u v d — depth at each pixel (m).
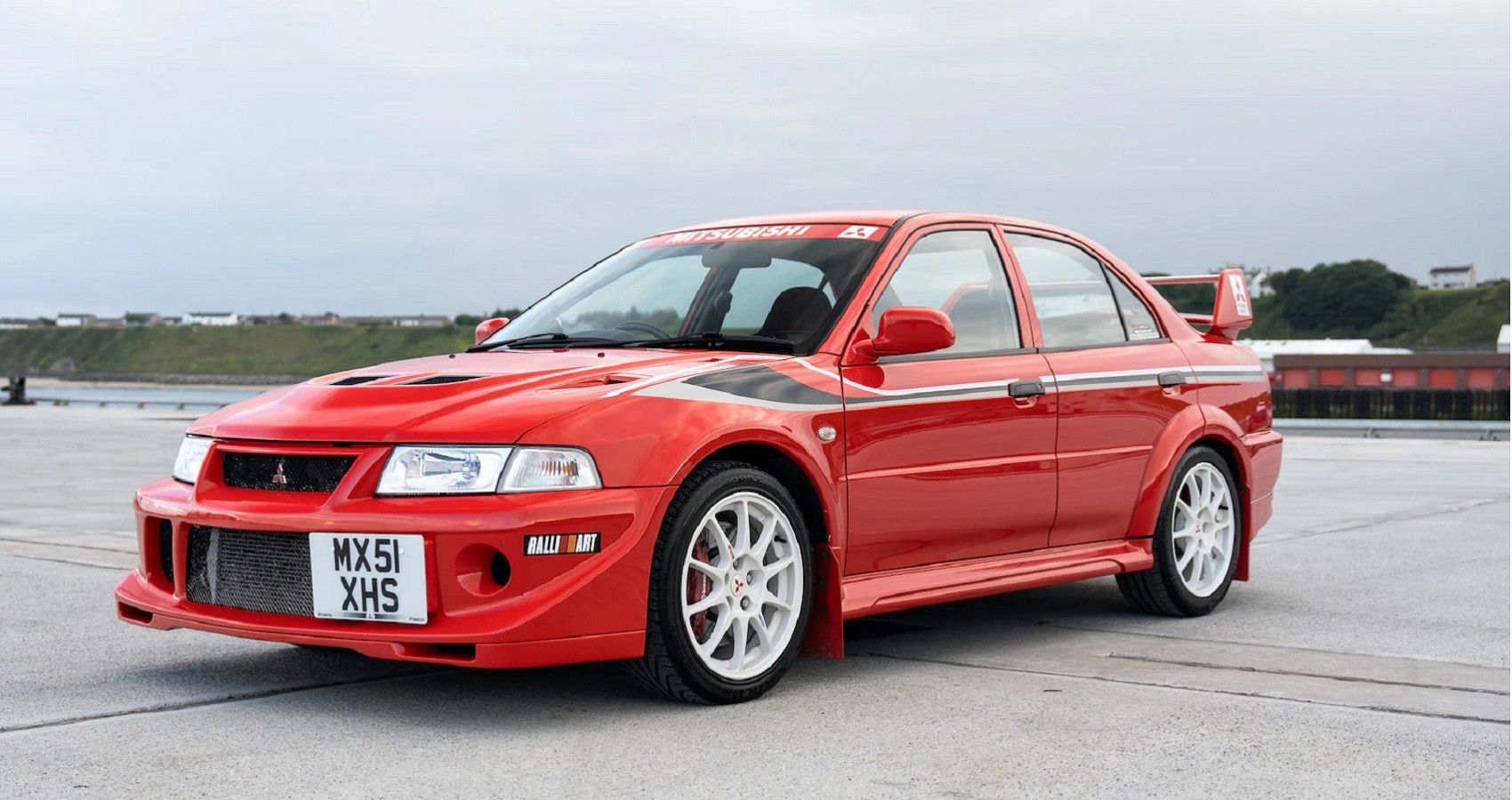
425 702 3.56
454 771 2.93
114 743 3.15
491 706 3.52
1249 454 5.33
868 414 3.92
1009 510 4.36
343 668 3.98
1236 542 5.27
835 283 4.14
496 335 4.55
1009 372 4.39
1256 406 5.48
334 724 3.34
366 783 2.84
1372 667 4.01
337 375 3.92
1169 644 4.42
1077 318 4.84
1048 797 2.75
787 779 2.88
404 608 3.23
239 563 3.51
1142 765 2.97
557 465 3.27
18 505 8.95
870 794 2.77
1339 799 2.73
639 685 3.52
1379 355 55.72
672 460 3.41
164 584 3.79
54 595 5.25
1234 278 5.61
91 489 10.23
